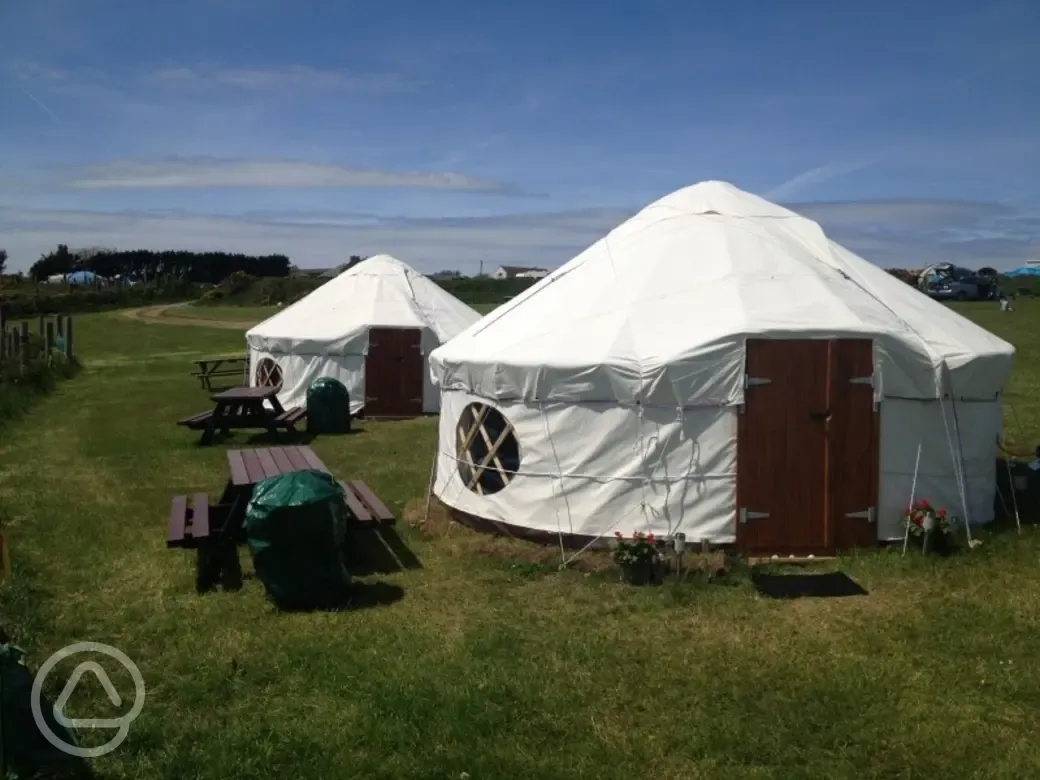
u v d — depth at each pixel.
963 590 5.98
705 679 4.69
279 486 5.84
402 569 6.69
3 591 5.91
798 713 4.31
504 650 5.09
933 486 7.10
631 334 7.12
